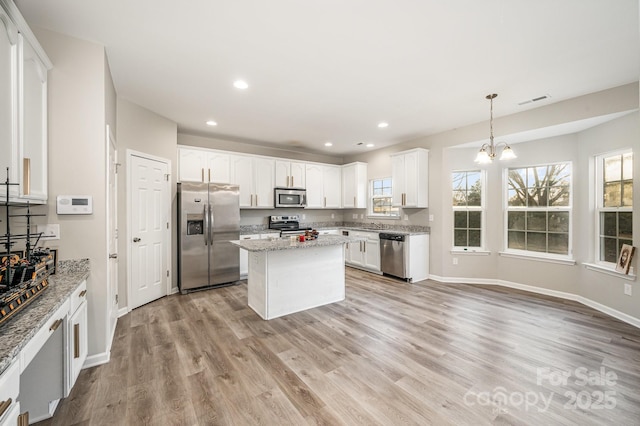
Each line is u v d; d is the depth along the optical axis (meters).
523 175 4.16
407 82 2.79
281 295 3.15
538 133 3.62
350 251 5.78
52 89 1.95
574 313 3.16
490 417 1.60
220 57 2.33
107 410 1.65
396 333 2.69
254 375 2.01
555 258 3.78
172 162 3.94
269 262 3.07
